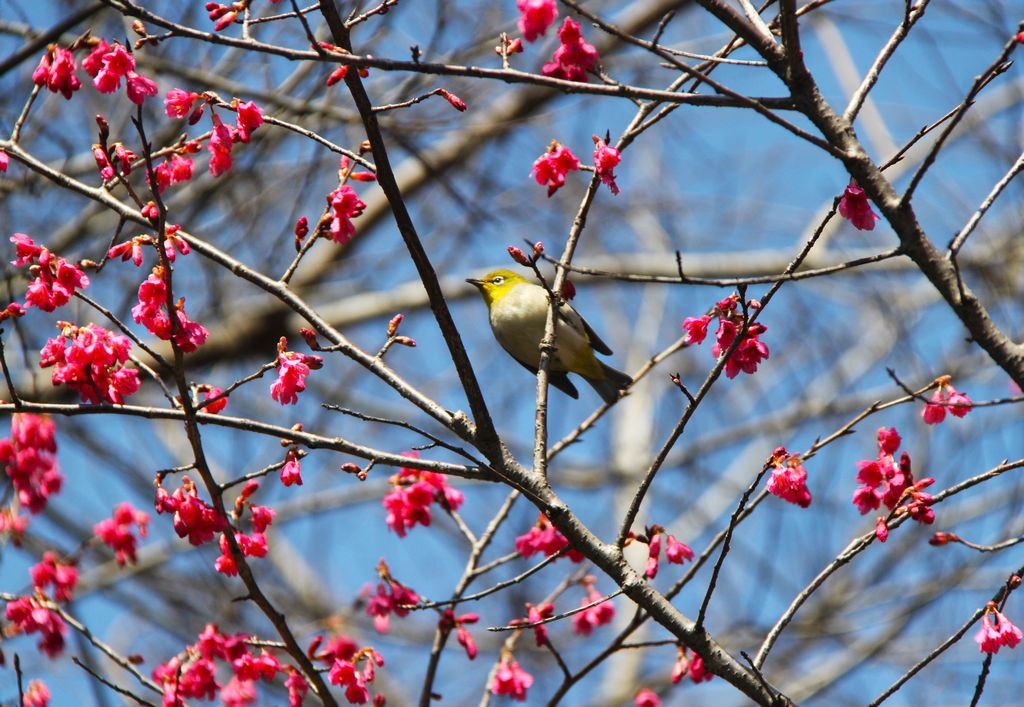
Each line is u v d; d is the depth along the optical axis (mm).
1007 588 6699
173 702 7621
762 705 6945
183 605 16578
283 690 13516
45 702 8211
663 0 17469
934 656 6660
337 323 17156
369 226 17703
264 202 16281
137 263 6910
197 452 7102
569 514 7234
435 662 8328
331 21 6711
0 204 13805
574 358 12039
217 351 16375
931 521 6895
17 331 9266
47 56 7145
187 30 6246
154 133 13750
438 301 7254
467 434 7438
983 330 7176
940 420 7254
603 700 17406
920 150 19547
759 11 7570
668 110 7902
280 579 18219
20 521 8602
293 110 13484
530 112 17422
